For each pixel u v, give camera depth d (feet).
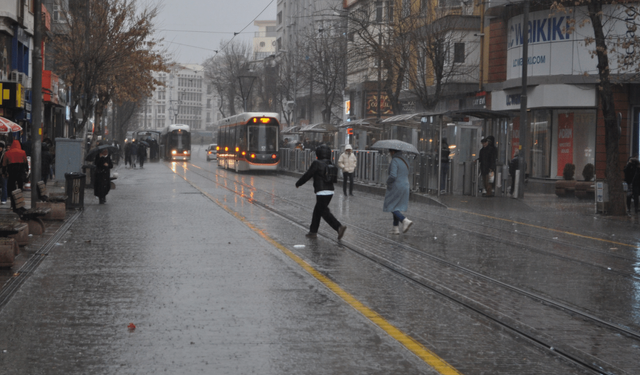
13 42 94.99
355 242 43.57
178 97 613.52
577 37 97.14
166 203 70.28
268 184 108.27
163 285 28.81
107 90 131.64
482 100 115.55
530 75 102.37
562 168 101.60
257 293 27.45
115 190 89.35
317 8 252.01
